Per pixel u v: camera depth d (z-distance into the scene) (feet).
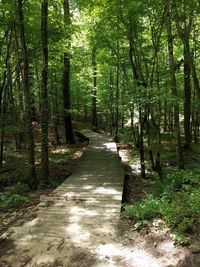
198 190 24.34
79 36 56.90
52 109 72.90
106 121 118.42
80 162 45.75
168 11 34.19
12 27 40.34
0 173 40.98
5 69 45.21
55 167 44.27
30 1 42.29
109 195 28.12
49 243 19.30
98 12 42.11
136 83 39.24
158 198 27.17
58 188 30.96
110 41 49.32
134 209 22.85
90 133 86.63
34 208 25.45
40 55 47.91
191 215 20.29
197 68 67.92
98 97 99.81
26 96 32.99
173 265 16.26
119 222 21.85
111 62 52.95
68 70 65.82
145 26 41.91
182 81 69.10
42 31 33.01
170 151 54.49
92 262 17.11
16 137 57.41
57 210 24.61
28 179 34.12
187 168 42.11
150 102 33.55
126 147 64.18
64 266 16.94
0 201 29.14
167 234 19.11
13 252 18.51
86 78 103.96
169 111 81.66
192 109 67.26
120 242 19.01
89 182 33.30
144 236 19.44
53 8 51.55
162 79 49.01
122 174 37.09
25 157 51.52
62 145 65.87
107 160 46.91
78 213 23.81
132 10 37.14
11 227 21.97
